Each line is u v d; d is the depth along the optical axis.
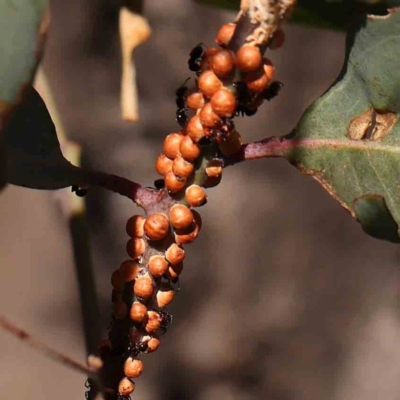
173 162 0.22
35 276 0.58
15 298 0.58
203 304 0.58
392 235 0.23
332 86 0.23
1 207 0.58
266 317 0.59
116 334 0.22
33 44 0.19
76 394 0.58
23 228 0.58
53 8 0.55
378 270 0.60
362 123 0.23
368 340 0.60
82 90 0.55
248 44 0.21
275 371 0.59
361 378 0.60
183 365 0.59
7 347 0.58
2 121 0.19
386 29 0.23
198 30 0.55
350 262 0.60
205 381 0.59
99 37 0.56
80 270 0.27
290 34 0.56
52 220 0.58
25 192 0.59
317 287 0.59
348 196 0.23
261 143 0.23
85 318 0.26
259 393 0.59
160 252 0.22
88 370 0.22
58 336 0.58
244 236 0.58
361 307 0.60
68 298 0.58
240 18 0.22
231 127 0.22
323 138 0.23
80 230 0.27
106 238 0.57
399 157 0.23
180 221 0.22
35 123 0.23
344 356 0.60
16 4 0.19
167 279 0.22
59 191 0.27
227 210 0.58
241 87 0.22
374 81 0.23
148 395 0.58
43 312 0.58
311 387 0.59
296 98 0.56
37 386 0.58
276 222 0.59
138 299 0.22
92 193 0.57
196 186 0.22
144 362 0.59
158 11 0.55
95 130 0.55
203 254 0.58
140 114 0.55
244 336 0.59
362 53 0.23
